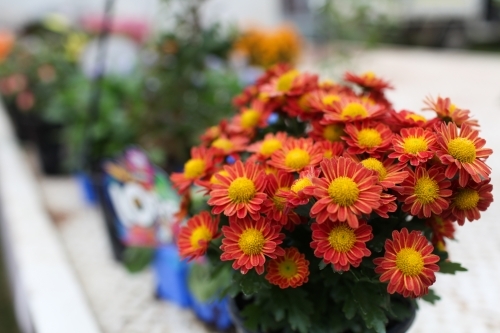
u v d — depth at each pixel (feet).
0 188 4.53
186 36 3.56
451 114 1.66
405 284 1.44
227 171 1.59
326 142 1.66
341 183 1.42
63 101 4.32
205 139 2.05
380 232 1.61
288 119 1.98
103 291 2.89
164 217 2.67
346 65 6.02
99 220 3.92
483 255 2.83
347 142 1.61
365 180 1.43
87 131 3.55
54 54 5.54
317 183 1.44
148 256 2.75
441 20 11.71
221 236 1.74
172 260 2.59
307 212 1.50
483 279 2.62
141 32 5.36
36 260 2.82
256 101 1.96
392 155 1.53
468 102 5.71
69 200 4.40
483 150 1.49
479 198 1.53
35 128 4.88
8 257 3.89
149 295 2.82
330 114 1.68
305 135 1.92
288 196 1.48
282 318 1.70
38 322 2.28
